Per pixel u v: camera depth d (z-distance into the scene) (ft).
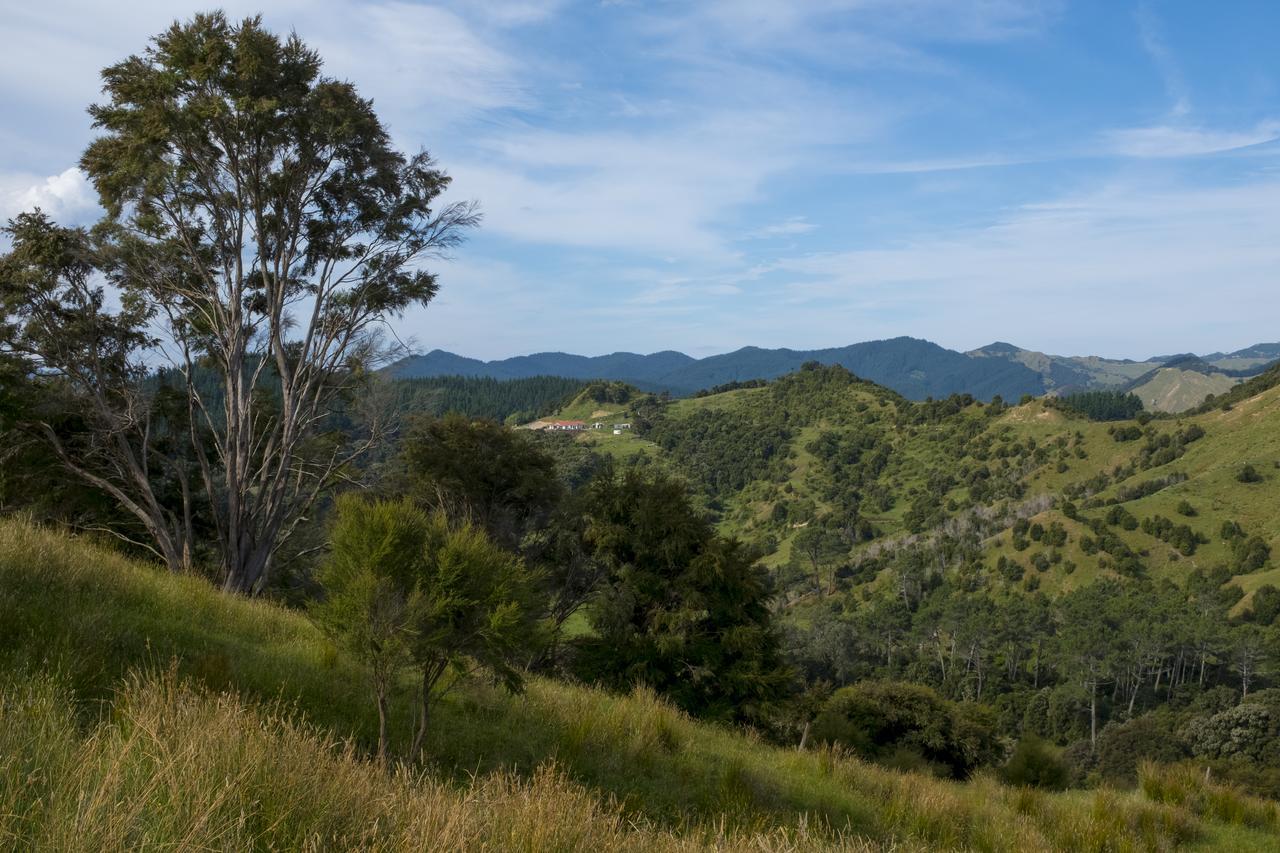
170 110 57.67
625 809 21.18
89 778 10.60
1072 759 145.59
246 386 73.51
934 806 29.86
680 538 67.72
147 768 11.30
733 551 71.05
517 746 24.95
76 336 67.15
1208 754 134.72
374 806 12.59
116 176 60.64
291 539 82.43
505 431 83.61
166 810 10.07
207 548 81.00
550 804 13.87
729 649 67.62
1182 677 267.80
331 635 20.03
